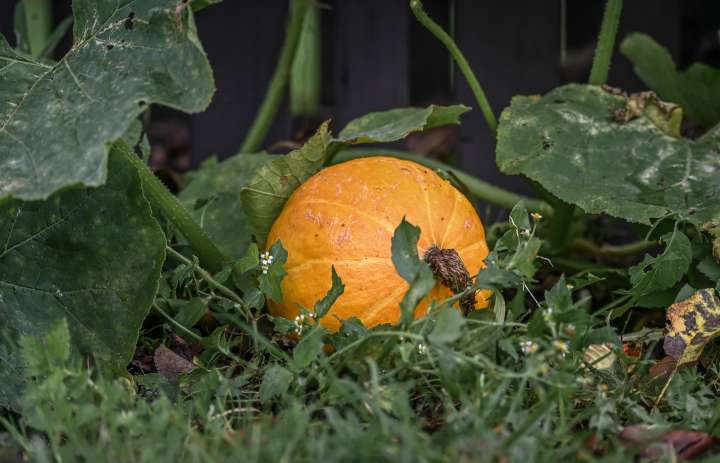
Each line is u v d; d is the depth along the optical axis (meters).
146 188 1.59
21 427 1.32
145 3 1.54
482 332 1.41
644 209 1.61
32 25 2.08
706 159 1.68
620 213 1.62
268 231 1.63
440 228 1.53
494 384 1.35
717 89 1.94
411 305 1.36
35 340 1.32
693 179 1.66
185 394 1.45
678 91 1.98
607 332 1.38
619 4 1.75
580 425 1.39
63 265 1.50
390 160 1.58
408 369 1.38
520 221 1.48
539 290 1.83
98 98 1.48
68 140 1.44
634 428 1.32
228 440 1.23
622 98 1.74
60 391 1.29
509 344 1.35
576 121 1.72
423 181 1.55
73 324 1.49
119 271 1.49
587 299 1.39
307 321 1.53
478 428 1.22
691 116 1.99
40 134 1.46
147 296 1.49
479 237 1.56
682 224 1.62
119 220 1.50
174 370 1.49
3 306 1.49
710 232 1.57
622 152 1.70
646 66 2.00
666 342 1.49
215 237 1.78
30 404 1.31
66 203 1.50
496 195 1.92
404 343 1.35
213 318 1.61
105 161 1.40
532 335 1.37
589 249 1.93
